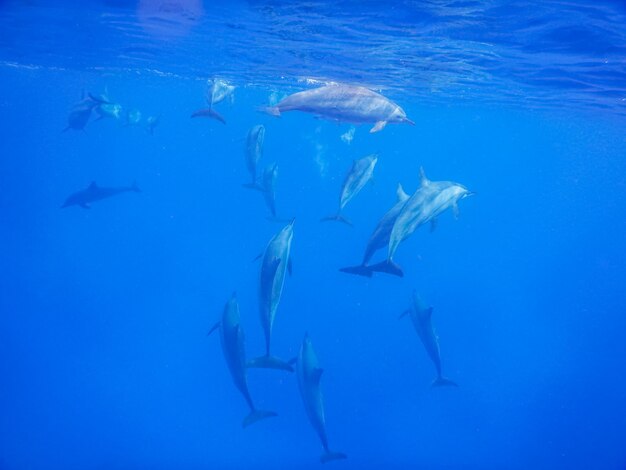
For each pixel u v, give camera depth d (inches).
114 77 1261.1
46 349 941.8
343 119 370.3
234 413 784.9
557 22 401.7
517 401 922.1
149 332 1031.0
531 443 788.6
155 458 677.3
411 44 523.2
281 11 440.8
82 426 733.9
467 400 890.7
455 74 695.1
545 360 1138.0
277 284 256.5
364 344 1012.5
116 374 879.7
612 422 888.9
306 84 954.1
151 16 515.5
